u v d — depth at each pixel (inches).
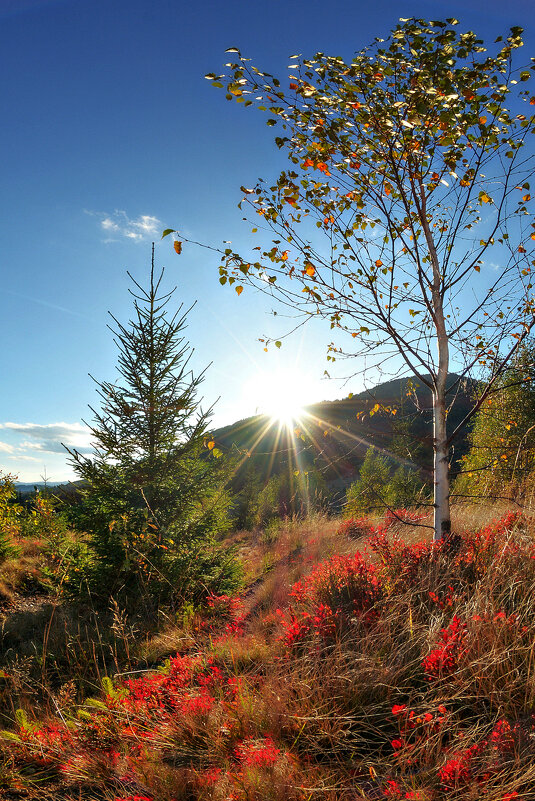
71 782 124.8
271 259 212.5
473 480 458.0
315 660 148.1
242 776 106.2
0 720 166.4
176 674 161.5
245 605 274.4
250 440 1696.6
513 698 118.0
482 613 144.9
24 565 407.5
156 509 321.7
